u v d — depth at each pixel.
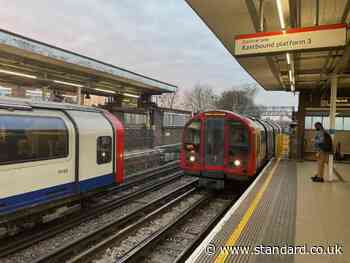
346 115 14.10
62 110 6.94
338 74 10.07
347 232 4.39
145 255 5.32
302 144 14.56
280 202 6.10
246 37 5.71
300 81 12.74
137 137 17.62
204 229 6.45
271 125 16.70
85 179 7.27
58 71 11.82
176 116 26.50
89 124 7.50
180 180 12.98
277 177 9.16
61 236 6.31
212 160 9.55
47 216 6.44
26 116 5.82
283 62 9.66
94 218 7.57
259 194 6.81
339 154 14.17
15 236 6.07
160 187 11.50
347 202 6.12
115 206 8.51
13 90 19.19
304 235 4.25
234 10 5.77
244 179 9.15
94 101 36.66
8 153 5.34
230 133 9.32
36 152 5.93
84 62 11.29
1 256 5.23
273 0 5.46
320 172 8.48
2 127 5.27
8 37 8.33
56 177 6.40
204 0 5.34
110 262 5.09
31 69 11.29
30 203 5.75
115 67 13.27
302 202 6.10
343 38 5.00
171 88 19.73
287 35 5.37
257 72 11.12
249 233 4.32
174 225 6.69
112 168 8.35
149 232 6.52
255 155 9.18
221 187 9.66
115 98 20.30
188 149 9.97
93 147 7.55
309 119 14.85
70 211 7.12
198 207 8.48
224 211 8.23
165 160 18.39
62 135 6.57
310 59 8.84
